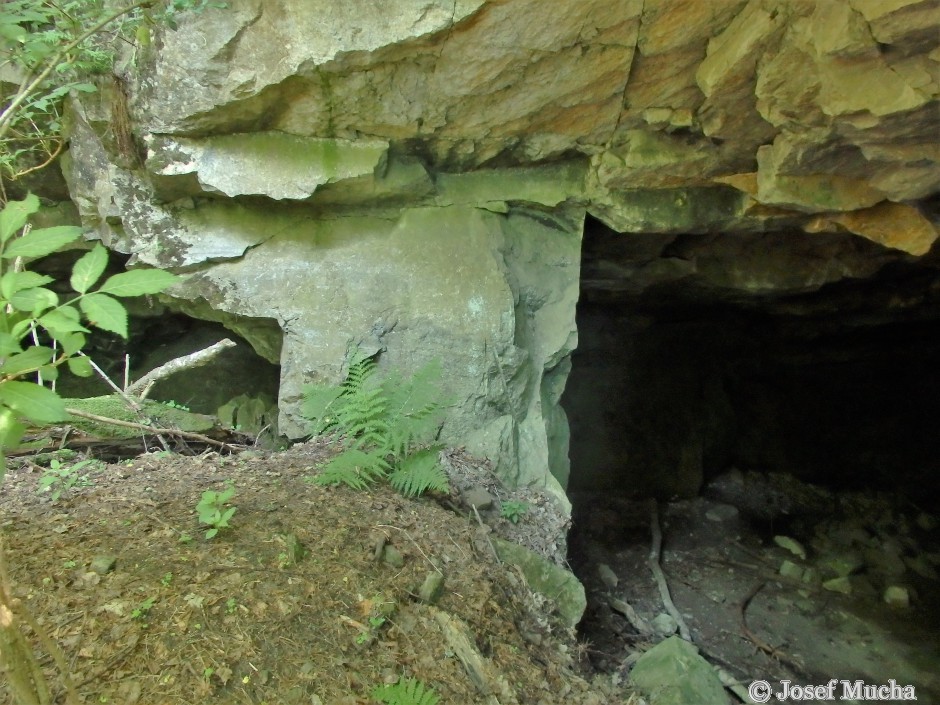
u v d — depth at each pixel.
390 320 4.54
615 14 3.53
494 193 4.74
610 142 4.46
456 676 2.67
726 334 9.25
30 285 1.41
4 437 1.39
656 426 9.12
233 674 2.32
